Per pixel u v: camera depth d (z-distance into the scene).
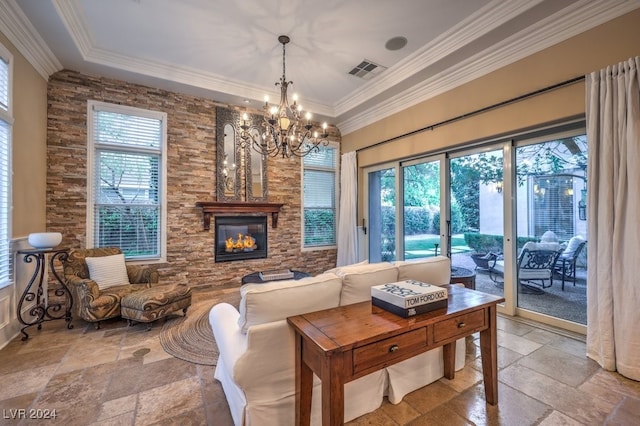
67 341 2.67
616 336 2.13
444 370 2.08
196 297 4.02
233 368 1.36
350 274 1.75
